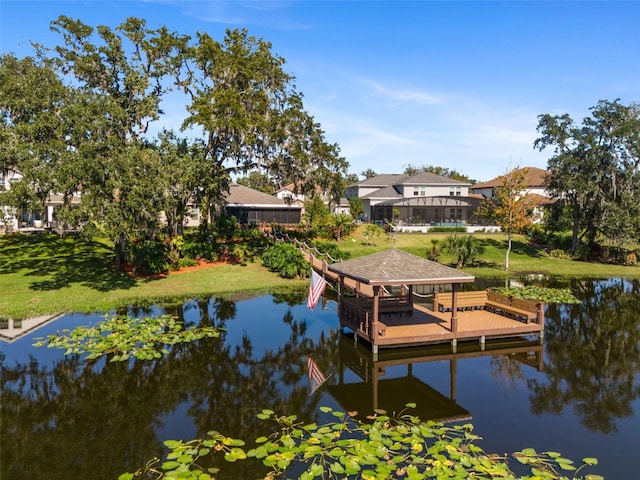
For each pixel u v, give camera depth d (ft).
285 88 90.43
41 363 41.63
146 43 79.00
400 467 24.71
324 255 95.20
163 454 26.86
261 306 65.82
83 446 27.89
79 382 37.78
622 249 115.85
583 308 66.44
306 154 93.61
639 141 106.52
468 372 41.14
